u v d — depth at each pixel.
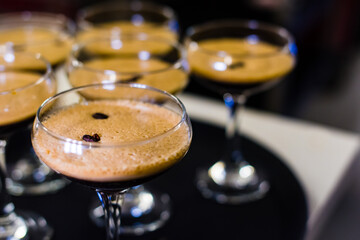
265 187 0.49
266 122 0.59
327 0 1.24
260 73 0.45
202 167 0.53
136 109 0.35
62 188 0.49
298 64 1.23
